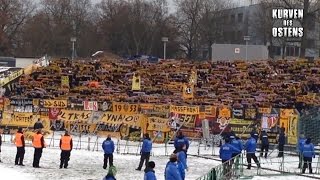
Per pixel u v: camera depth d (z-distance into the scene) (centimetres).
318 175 2620
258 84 5200
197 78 5400
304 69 5712
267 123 3534
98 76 5616
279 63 6019
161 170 2642
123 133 3725
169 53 11250
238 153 2531
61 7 12069
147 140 2609
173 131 3669
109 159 2623
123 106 3859
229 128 3606
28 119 3869
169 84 5275
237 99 4553
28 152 3153
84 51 11256
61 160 2642
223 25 11731
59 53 11125
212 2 11506
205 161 3000
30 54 10962
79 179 2353
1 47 10669
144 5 11550
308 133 3447
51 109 3916
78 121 3866
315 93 4825
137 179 2377
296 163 2986
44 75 5612
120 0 11675
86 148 3378
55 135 3803
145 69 5919
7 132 3853
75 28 11988
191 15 11219
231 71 5731
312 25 9719
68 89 5169
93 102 3919
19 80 5469
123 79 5562
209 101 4450
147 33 11031
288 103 4334
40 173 2473
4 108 3941
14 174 2419
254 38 11431
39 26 11269
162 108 3816
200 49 11062
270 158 3141
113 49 11306
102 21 11731
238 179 2388
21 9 11419
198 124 3666
